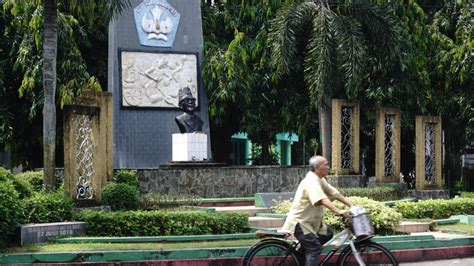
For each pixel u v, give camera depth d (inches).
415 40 1104.8
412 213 727.1
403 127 1141.7
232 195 889.5
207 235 573.9
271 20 1051.9
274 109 1137.4
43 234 549.3
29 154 1106.1
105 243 543.2
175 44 991.0
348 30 907.4
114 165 937.5
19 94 968.3
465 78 1102.4
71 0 705.0
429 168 941.2
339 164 886.4
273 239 439.8
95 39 1085.1
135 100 957.8
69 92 924.6
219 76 1007.0
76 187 639.8
